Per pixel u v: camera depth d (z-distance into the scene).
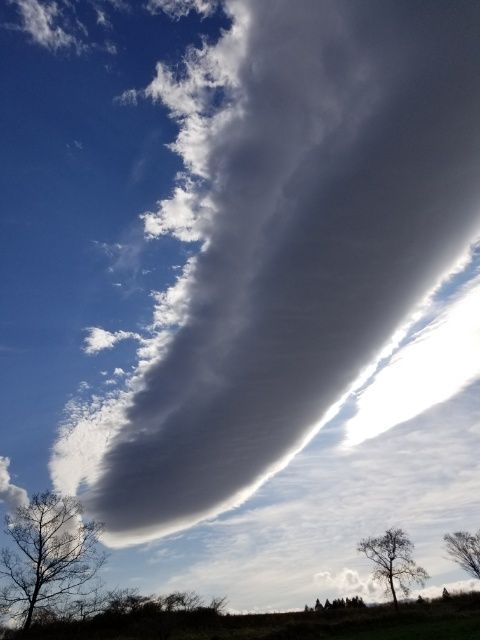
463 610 62.81
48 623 43.28
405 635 42.00
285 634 50.94
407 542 78.50
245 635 51.50
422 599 81.00
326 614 68.19
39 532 42.62
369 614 65.50
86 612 42.50
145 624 49.84
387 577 75.88
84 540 44.12
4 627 39.78
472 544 79.38
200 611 59.09
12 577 40.53
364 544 79.31
